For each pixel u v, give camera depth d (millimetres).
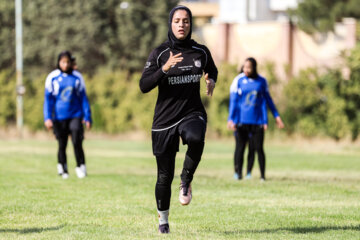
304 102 91750
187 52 22297
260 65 97438
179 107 22234
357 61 86188
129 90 107250
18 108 104438
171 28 22312
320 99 91562
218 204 32188
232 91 44875
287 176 49406
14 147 81438
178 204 32375
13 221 26469
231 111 45031
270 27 141000
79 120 43719
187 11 22219
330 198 34625
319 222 26609
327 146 88375
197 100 22594
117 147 85562
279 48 139500
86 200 33000
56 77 43031
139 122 104750
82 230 24141
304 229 24828
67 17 136750
